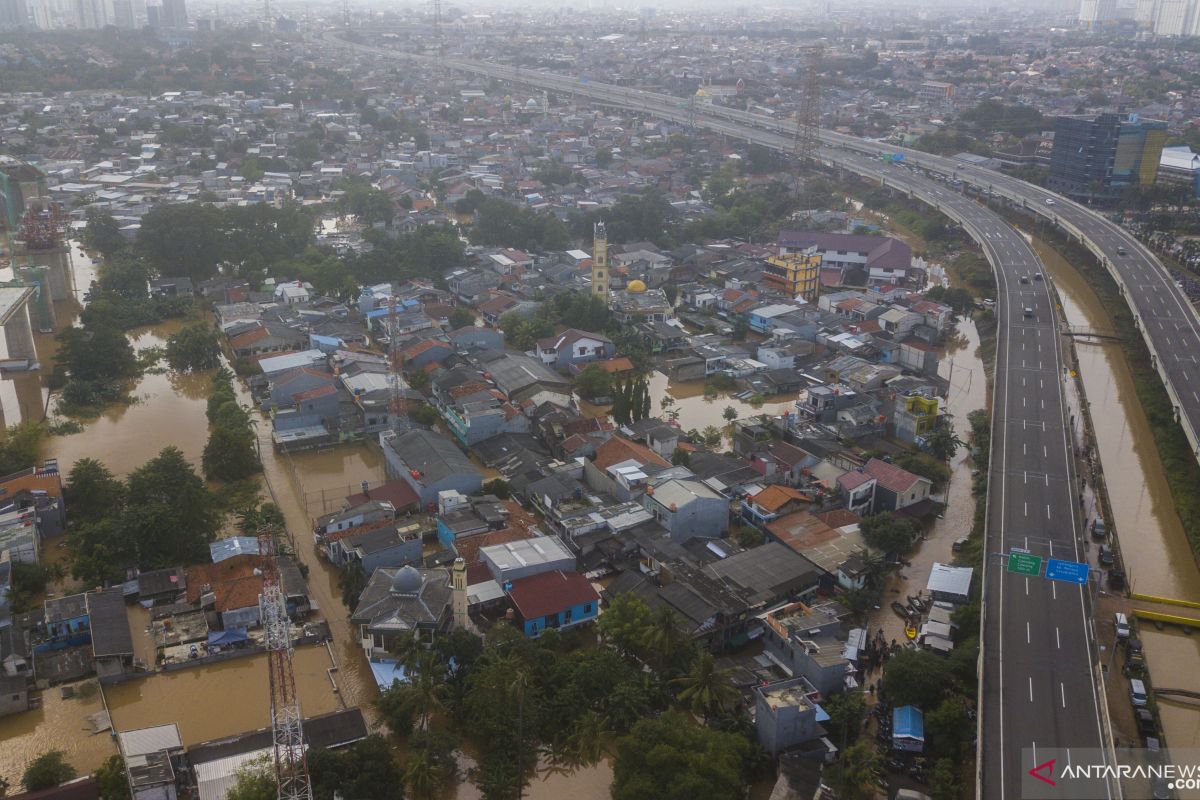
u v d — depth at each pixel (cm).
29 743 9750
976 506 14450
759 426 16162
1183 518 14500
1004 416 16388
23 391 19275
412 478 14150
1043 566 11831
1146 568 13338
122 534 12538
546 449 15975
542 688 10050
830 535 13000
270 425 17225
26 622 11144
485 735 9619
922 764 9331
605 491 14325
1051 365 18700
